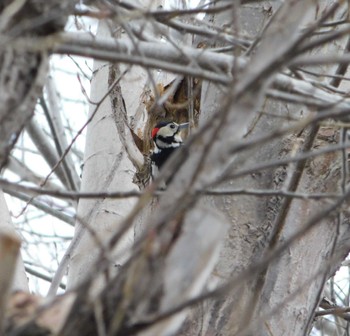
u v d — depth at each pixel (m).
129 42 8.53
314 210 11.59
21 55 6.98
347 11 10.91
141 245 5.90
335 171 11.70
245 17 12.19
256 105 6.02
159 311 6.18
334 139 11.73
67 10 7.32
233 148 5.95
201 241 6.18
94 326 6.19
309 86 8.49
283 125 11.47
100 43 8.40
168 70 7.35
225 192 7.95
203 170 5.92
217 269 11.27
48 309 6.52
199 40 11.75
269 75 5.93
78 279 12.79
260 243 11.43
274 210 11.55
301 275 11.46
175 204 5.80
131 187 14.32
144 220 12.65
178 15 8.99
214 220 6.22
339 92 9.09
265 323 11.08
